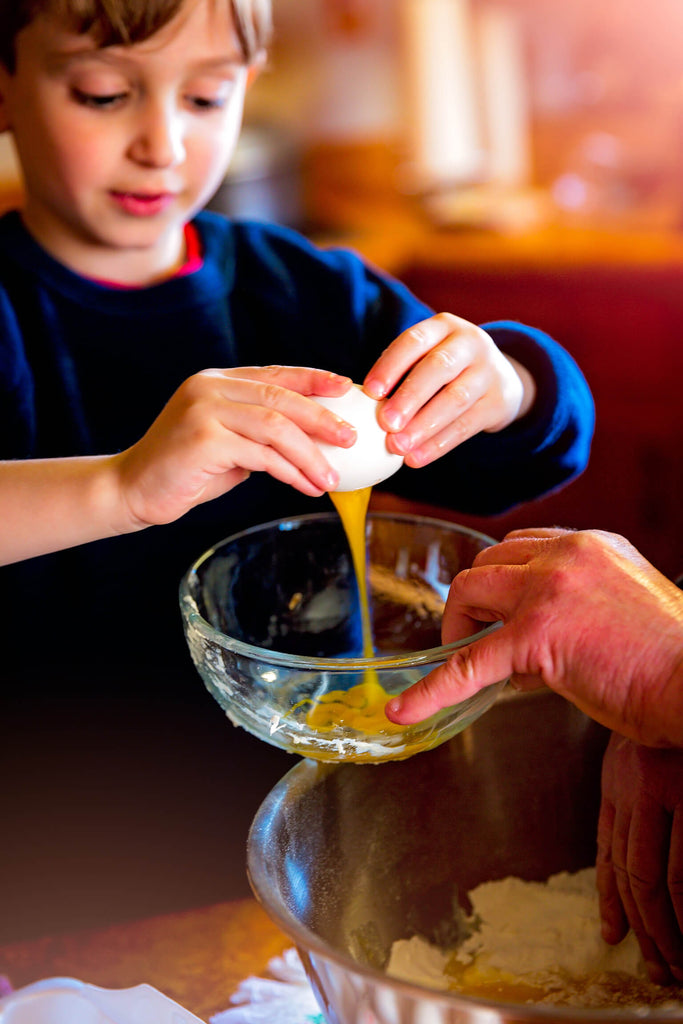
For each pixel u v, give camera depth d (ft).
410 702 2.08
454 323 2.85
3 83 3.93
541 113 10.23
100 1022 2.01
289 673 2.15
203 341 4.41
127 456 2.77
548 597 2.14
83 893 3.48
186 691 4.17
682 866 2.12
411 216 8.97
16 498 2.77
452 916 2.23
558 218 8.70
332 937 2.03
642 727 2.09
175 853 3.61
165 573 4.25
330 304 4.68
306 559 2.84
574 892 2.29
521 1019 1.49
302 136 10.10
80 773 3.97
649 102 9.86
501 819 2.27
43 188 4.02
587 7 9.89
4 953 2.34
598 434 8.33
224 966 2.29
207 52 3.67
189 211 4.20
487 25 9.54
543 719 2.26
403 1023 1.57
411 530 2.77
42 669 4.15
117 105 3.76
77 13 3.43
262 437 2.41
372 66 10.55
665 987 2.09
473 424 2.92
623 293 7.88
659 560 8.32
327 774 2.09
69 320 4.26
